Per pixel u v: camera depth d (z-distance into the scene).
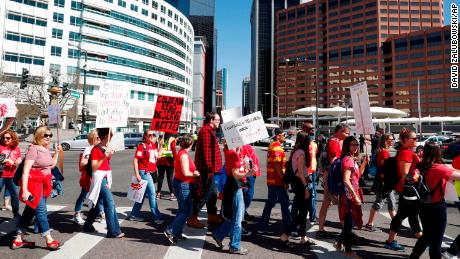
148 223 5.95
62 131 39.31
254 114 4.80
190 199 4.88
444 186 3.71
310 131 5.63
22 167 4.36
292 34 142.62
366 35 123.56
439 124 65.56
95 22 63.44
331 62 131.50
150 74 75.25
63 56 59.06
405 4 121.69
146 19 74.19
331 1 132.12
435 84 110.31
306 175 4.78
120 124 6.15
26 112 41.78
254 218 6.42
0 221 5.84
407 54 115.62
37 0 55.75
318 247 4.76
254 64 192.88
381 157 5.82
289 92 141.75
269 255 4.39
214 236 4.64
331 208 7.55
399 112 46.50
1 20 51.97
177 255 4.32
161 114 7.17
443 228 3.72
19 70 53.56
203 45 140.25
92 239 4.96
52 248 4.45
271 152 5.34
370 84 122.38
